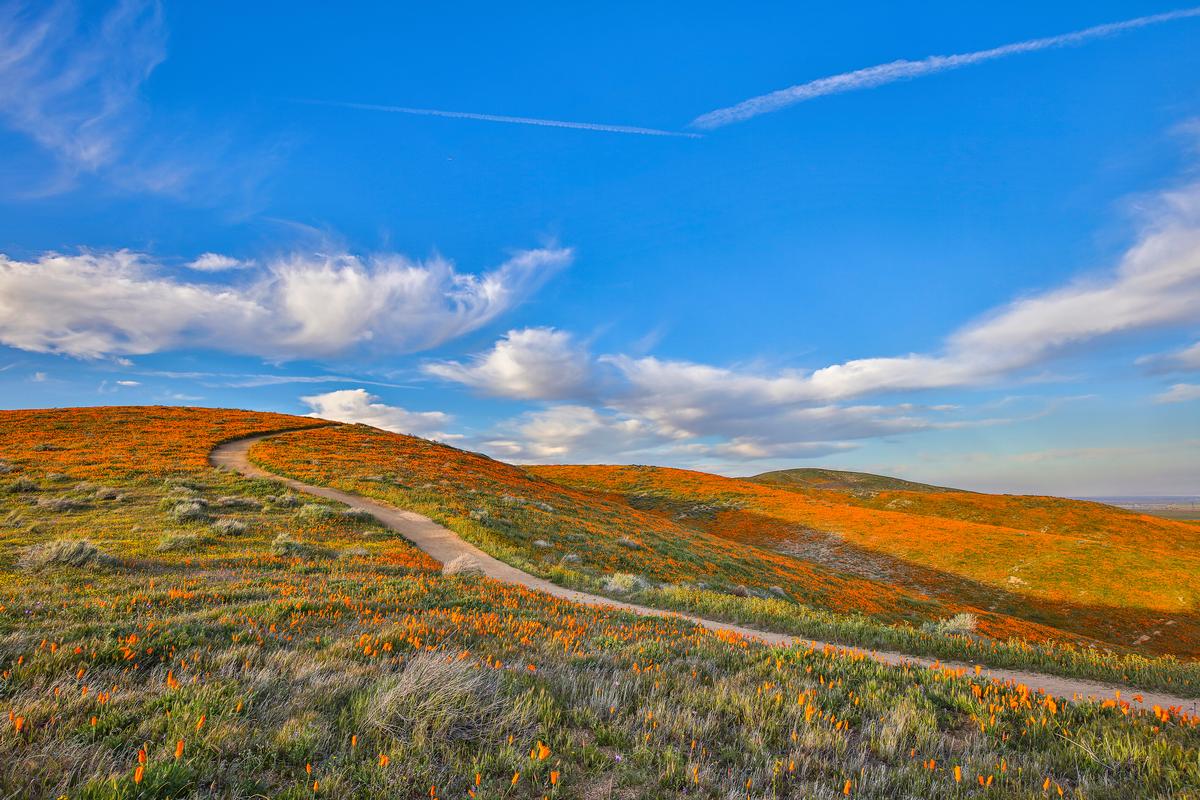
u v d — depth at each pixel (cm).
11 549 1658
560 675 618
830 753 465
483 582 1599
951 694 635
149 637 668
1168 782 416
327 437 5584
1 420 4775
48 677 518
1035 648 1072
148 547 1808
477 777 366
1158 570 4422
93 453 3716
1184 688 827
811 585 3150
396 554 2098
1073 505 7819
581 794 375
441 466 4797
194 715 423
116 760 359
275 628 805
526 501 3856
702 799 372
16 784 317
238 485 3159
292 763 387
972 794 398
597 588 1892
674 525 4825
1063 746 504
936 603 3475
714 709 540
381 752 406
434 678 508
